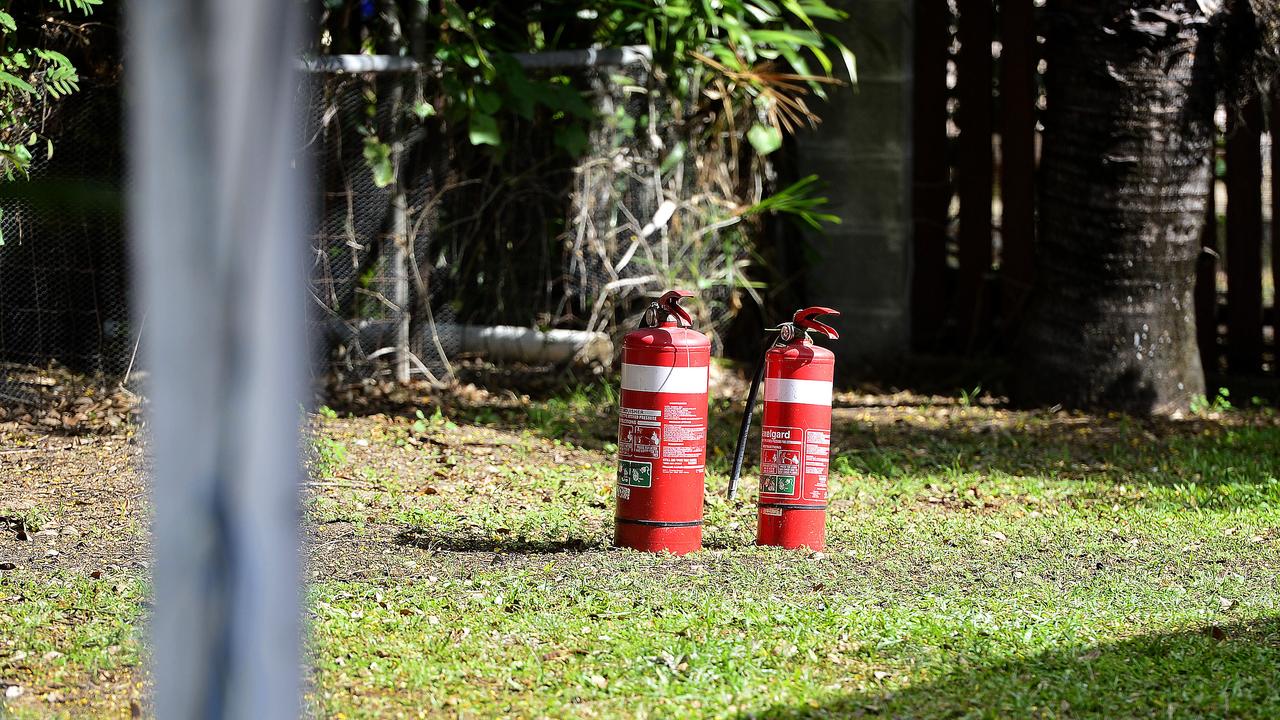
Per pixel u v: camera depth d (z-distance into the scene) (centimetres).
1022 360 1345
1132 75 1245
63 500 868
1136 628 646
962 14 1476
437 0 1342
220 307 161
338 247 1283
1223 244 1750
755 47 1419
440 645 591
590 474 1011
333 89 1244
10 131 1057
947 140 1515
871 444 1146
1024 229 1483
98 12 1090
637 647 594
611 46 1412
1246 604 692
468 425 1171
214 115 156
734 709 520
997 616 659
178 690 171
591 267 1410
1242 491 962
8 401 1118
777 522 801
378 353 1316
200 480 166
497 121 1381
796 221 1509
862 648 602
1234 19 1252
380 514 862
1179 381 1304
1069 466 1069
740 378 1434
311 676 534
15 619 609
